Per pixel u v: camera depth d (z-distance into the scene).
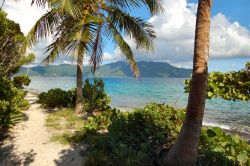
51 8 10.70
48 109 14.22
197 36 4.95
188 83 7.52
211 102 28.58
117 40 11.48
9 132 9.01
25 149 7.54
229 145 6.64
